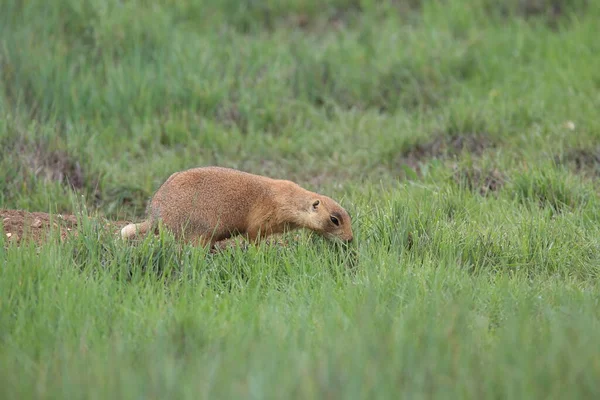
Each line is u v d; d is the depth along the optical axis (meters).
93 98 20.75
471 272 13.23
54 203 16.73
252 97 21.91
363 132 20.72
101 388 8.29
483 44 24.02
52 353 9.72
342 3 27.44
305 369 8.47
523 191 16.30
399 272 12.21
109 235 12.96
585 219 14.93
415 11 26.80
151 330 10.27
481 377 8.64
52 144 18.28
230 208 13.77
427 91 22.28
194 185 13.71
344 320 10.45
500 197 15.99
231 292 11.90
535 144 18.56
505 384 8.47
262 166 19.30
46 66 20.92
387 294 11.62
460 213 15.05
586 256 13.42
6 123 18.34
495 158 17.88
